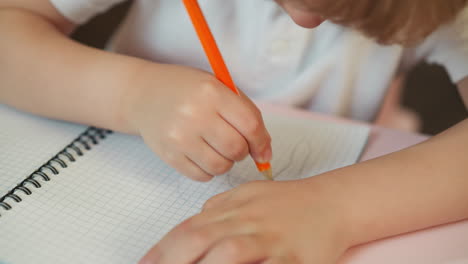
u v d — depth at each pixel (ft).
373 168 1.42
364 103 2.56
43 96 1.80
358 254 1.27
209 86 1.49
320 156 1.67
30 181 1.45
